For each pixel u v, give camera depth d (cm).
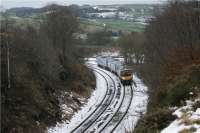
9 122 4056
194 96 3231
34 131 4306
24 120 4303
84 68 8744
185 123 2541
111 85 7956
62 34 7875
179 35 6272
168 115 2900
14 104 4428
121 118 5150
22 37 5800
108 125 4862
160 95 3841
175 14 6938
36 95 4978
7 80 4625
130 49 11581
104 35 16238
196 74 3672
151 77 6209
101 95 6938
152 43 7031
